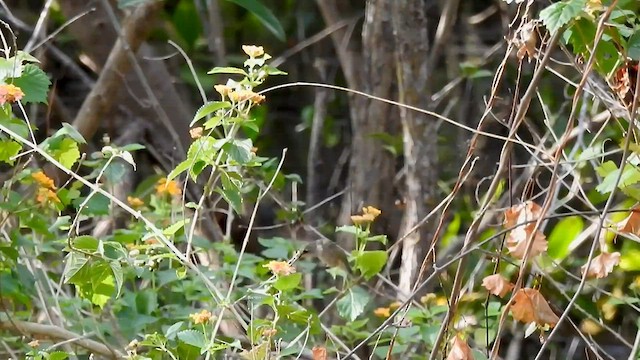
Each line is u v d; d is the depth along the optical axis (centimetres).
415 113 334
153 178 357
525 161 358
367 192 350
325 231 375
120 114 386
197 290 316
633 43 281
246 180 315
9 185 301
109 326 307
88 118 356
